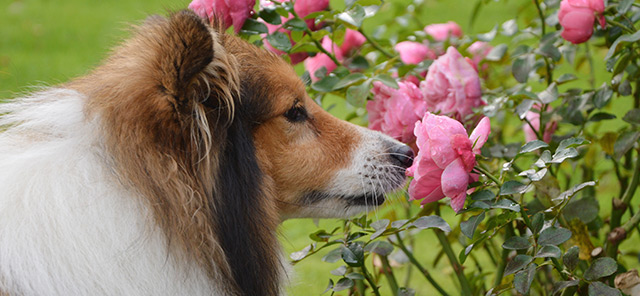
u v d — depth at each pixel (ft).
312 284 22.13
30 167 11.84
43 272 11.16
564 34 14.34
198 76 11.73
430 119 11.69
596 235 16.08
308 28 15.57
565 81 15.67
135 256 11.67
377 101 15.34
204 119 11.69
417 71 16.31
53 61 42.06
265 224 13.51
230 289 12.66
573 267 11.80
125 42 13.84
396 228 12.64
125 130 11.74
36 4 58.70
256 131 13.79
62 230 11.36
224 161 12.56
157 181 11.66
